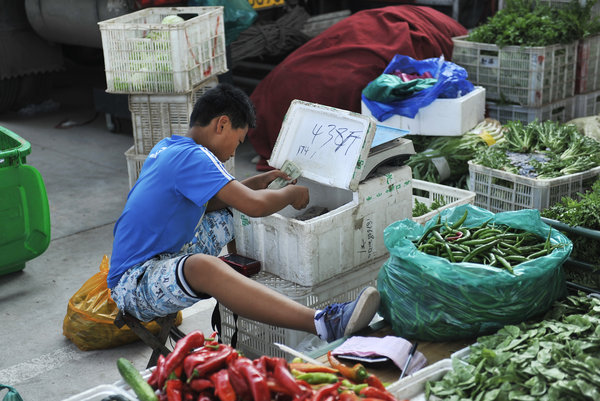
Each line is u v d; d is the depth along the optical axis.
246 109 2.89
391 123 4.94
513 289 2.26
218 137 2.88
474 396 1.99
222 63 5.35
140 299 2.71
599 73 5.91
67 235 4.93
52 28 7.45
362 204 2.93
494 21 5.66
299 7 7.86
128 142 7.07
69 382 3.23
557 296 2.45
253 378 1.76
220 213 3.09
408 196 3.13
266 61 8.62
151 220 2.76
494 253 2.43
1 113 8.27
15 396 2.37
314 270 2.85
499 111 5.65
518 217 2.59
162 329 2.83
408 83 4.84
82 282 4.24
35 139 7.23
